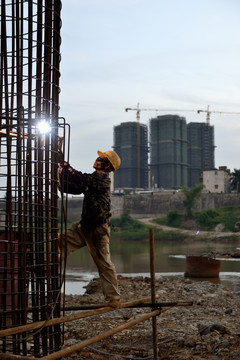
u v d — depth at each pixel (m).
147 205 153.50
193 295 14.92
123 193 170.62
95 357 7.03
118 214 153.25
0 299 5.35
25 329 4.11
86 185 5.00
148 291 15.53
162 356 7.33
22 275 4.55
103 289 5.25
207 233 121.56
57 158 4.99
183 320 10.28
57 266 4.90
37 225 4.76
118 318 10.46
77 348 4.21
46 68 4.84
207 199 145.12
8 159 4.54
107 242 5.22
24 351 4.58
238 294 16.38
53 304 4.83
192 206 139.38
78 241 5.17
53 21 4.95
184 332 8.88
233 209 138.00
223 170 174.50
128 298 13.75
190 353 7.41
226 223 124.62
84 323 9.78
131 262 47.69
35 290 4.91
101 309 4.99
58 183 4.99
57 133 4.99
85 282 24.84
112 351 7.64
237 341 7.96
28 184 4.69
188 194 139.50
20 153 4.60
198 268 27.00
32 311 4.74
